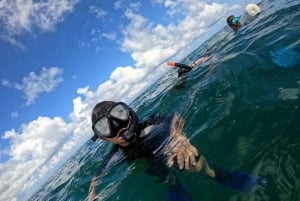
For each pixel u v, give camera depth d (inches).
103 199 29.7
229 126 28.0
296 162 19.7
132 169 31.2
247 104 30.0
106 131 29.0
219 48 65.4
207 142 27.3
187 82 49.7
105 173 34.4
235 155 23.6
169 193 24.0
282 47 40.5
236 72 40.1
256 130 25.2
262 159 21.6
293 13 56.9
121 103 29.6
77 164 74.9
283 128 23.5
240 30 74.7
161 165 27.4
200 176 23.4
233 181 21.0
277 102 27.3
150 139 30.6
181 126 32.4
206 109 34.3
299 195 17.5
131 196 27.2
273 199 18.2
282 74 32.8
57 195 52.8
